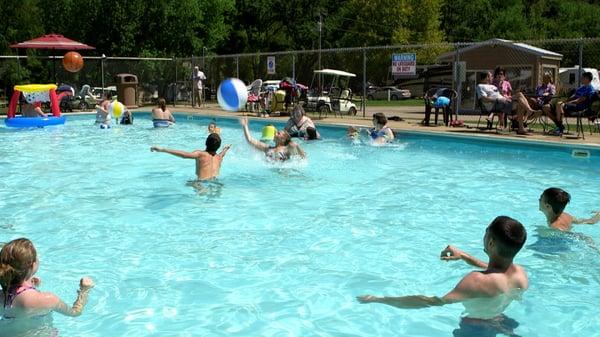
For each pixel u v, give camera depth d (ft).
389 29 151.94
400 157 35.88
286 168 31.48
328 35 167.02
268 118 59.72
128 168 31.91
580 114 39.50
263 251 17.87
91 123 58.34
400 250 17.99
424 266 16.56
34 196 25.21
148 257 17.29
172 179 28.60
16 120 53.11
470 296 12.62
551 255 16.96
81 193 25.72
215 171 28.17
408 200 24.49
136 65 85.97
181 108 74.90
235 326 12.85
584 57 121.60
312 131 42.83
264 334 12.47
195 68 77.92
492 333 12.04
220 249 18.03
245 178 28.68
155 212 22.39
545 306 13.38
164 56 97.30
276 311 13.61
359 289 14.89
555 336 11.98
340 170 31.19
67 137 46.60
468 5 192.65
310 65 127.13
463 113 69.87
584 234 18.86
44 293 12.29
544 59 68.69
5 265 11.64
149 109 73.36
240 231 19.94
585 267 16.01
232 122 59.82
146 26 97.91
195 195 25.08
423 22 153.07
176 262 16.87
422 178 29.25
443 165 33.06
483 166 32.73
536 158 35.22
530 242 18.13
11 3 98.43
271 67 65.67
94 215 22.00
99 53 97.19
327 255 17.53
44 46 67.82
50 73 84.48
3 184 27.76
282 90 63.16
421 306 13.24
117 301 14.10
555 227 19.11
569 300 13.78
